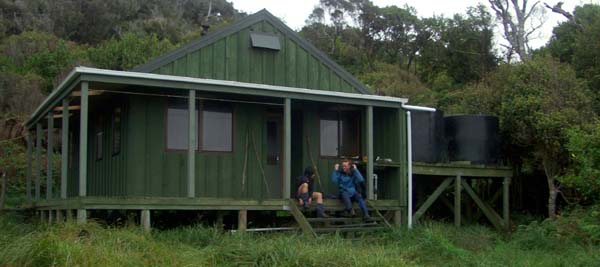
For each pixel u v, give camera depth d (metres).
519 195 19.20
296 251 10.23
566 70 18.39
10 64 34.25
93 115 17.06
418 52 47.78
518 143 17.59
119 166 14.62
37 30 45.53
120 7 52.03
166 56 14.48
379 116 17.12
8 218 15.58
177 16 56.06
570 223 14.68
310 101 15.99
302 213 14.87
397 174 16.42
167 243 11.46
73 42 43.16
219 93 14.53
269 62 15.77
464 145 17.42
